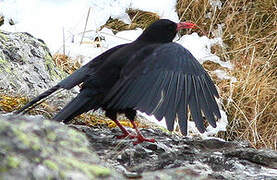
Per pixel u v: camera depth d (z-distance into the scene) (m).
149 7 15.76
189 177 5.10
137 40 9.67
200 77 8.80
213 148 9.73
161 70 8.67
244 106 13.77
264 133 13.43
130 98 8.46
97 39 14.55
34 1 15.01
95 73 8.93
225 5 15.68
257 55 14.77
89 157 4.75
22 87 10.98
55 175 4.32
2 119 4.74
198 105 8.55
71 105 8.70
